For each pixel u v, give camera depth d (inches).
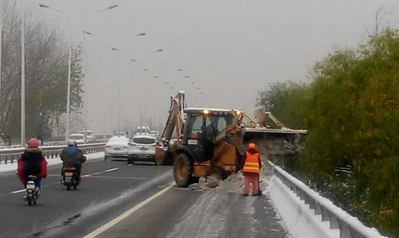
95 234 624.7
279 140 1108.5
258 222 724.7
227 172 1120.2
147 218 749.3
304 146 1050.7
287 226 678.5
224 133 1119.0
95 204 887.1
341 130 829.2
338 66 864.3
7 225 680.4
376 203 595.2
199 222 720.3
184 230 659.4
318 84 886.4
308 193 619.5
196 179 1182.3
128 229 660.7
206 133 1145.4
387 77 674.2
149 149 1956.2
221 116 1167.6
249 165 1032.2
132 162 1993.1
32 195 851.4
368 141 717.9
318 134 874.1
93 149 2699.3
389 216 566.6
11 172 1481.3
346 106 822.5
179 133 1238.3
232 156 1106.7
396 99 637.3
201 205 892.6
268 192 1063.6
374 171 625.6
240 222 723.4
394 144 593.6
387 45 763.4
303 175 1059.3
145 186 1189.1
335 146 844.0
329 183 920.9
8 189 1063.6
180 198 984.3
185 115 1246.3
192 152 1152.2
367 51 816.3
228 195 1039.0
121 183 1250.0
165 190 1114.1
